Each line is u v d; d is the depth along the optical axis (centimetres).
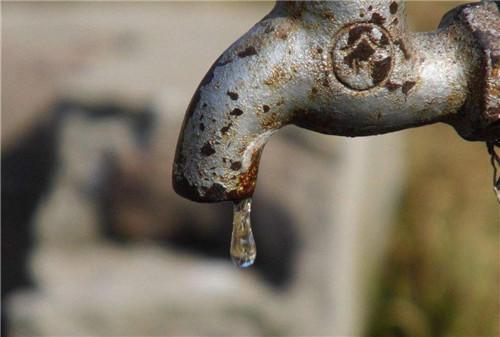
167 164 234
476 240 291
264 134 90
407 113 91
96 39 305
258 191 226
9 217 275
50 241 238
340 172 233
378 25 90
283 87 90
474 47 91
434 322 277
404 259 291
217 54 288
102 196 238
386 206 295
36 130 285
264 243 225
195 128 90
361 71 90
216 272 225
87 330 221
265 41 90
